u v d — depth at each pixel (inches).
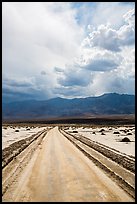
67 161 853.2
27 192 502.6
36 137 2047.2
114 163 822.5
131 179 607.8
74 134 2573.8
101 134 2554.1
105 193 498.0
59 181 585.3
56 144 1443.2
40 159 896.3
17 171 695.1
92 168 737.0
